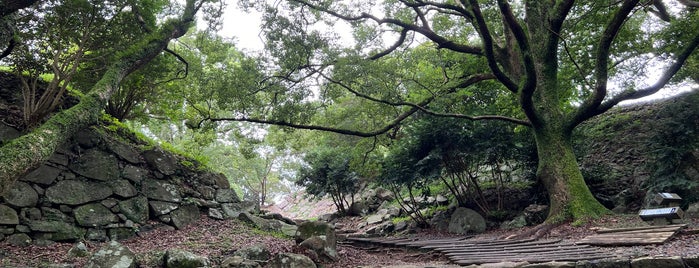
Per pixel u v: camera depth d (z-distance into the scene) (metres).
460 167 10.95
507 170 12.21
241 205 9.92
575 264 4.80
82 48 6.80
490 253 6.56
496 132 10.27
